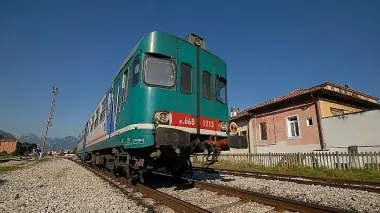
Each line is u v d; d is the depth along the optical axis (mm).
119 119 7871
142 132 6078
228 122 8102
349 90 20453
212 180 9242
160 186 8023
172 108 6582
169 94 6621
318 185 7969
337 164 12180
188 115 6867
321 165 13023
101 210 5023
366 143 14039
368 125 14062
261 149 20875
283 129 19094
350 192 6875
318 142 16438
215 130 7500
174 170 8242
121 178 8719
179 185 8023
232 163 17969
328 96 17406
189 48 7539
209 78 7883
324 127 16172
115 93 9148
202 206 5332
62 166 18984
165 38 7016
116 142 8047
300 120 17828
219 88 8164
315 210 4445
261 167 15102
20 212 5168
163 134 5781
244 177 10195
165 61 6902
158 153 6273
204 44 8109
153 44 6777
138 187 7027
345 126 15102
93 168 15086
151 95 6344
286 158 14633
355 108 19109
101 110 12281
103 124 11188
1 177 11781
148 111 6211
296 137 17984
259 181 8984
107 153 11672
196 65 7559
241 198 5879
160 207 5168
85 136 19719
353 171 11328
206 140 7109
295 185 8047
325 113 16797
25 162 29734
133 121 6379
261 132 21266
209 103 7574
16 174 13297
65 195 6789
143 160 6848
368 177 9922
